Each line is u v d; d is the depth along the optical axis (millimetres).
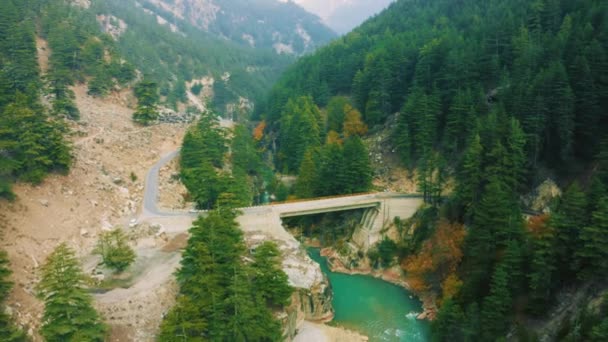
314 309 70125
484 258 64562
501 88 93938
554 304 57031
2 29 112000
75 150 83000
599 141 74625
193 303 52438
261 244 70562
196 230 59344
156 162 96438
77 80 122938
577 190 59156
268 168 128500
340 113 128000
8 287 47062
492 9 140500
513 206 70000
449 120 96938
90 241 65562
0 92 79375
